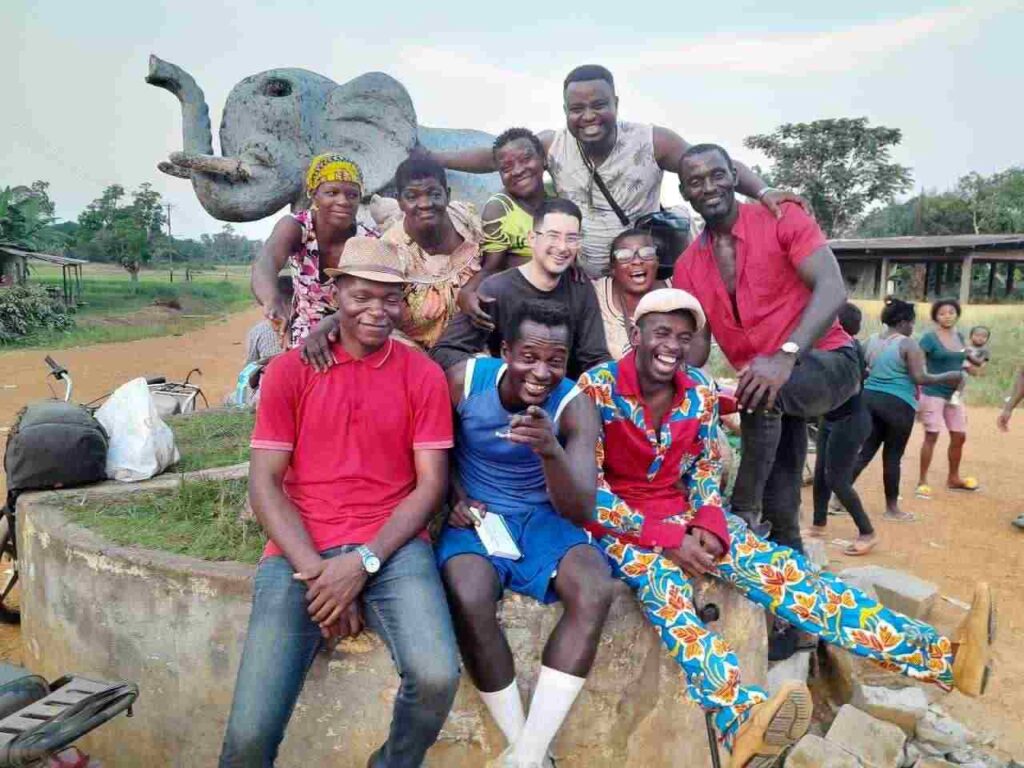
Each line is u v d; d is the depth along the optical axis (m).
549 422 2.72
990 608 3.16
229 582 3.15
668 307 3.11
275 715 2.71
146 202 51.59
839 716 3.93
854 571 5.23
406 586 2.81
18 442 4.21
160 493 4.23
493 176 10.22
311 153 9.73
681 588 3.16
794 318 3.84
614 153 4.71
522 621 3.01
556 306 2.93
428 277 3.89
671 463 3.34
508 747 2.93
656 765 3.38
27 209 36.47
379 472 3.01
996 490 8.34
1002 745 4.01
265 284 3.91
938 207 51.12
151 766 3.41
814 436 8.91
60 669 3.69
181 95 9.91
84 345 24.56
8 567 5.64
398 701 2.71
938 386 8.05
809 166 51.62
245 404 7.04
